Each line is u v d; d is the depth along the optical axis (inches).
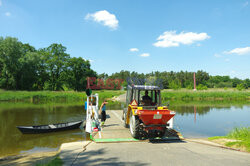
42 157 257.1
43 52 2244.1
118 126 393.7
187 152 221.9
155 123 289.6
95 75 2674.7
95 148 247.8
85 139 368.2
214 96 1433.3
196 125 474.9
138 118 298.0
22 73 1846.7
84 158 198.7
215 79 3272.6
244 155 209.3
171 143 281.9
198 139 331.0
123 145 266.5
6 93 1397.6
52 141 357.7
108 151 228.8
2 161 244.8
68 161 188.1
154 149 238.4
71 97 1408.7
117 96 1422.2
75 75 2415.1
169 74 3272.6
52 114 665.6
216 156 203.5
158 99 317.7
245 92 1529.3
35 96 1342.3
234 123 500.7
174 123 500.1
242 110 767.7
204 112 712.4
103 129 366.9
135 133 297.3
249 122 512.1
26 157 262.5
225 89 1750.7
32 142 350.3
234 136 319.0
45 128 414.9
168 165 172.2
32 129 399.5
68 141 356.2
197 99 1424.7
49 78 2261.3
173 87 1820.9
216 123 500.4
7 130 437.7
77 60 2391.7
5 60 1724.9
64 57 2326.5
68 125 455.5
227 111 741.9
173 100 1362.0
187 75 3351.4
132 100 329.7
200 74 3373.5
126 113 348.5
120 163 178.7
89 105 423.8
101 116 398.6
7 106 919.0
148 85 327.3
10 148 315.9
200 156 202.8
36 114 661.3
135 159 192.2
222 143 280.5
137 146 258.5
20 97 1305.4
